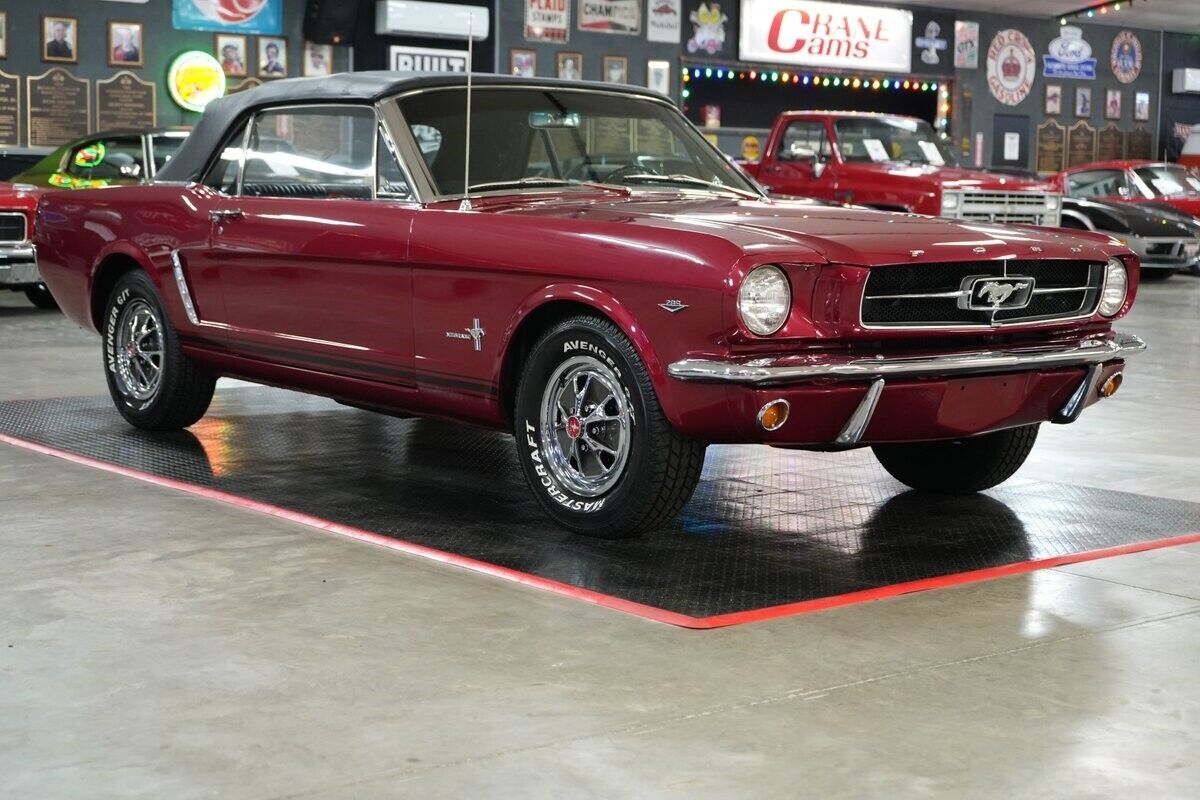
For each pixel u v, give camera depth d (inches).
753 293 145.2
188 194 213.5
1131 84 1059.3
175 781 96.8
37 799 94.0
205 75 722.8
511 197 182.1
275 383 206.4
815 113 566.9
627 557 158.1
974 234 162.6
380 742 103.7
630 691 114.8
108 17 701.9
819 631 131.6
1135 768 100.6
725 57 888.3
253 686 115.2
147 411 226.8
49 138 695.7
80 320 240.4
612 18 845.8
